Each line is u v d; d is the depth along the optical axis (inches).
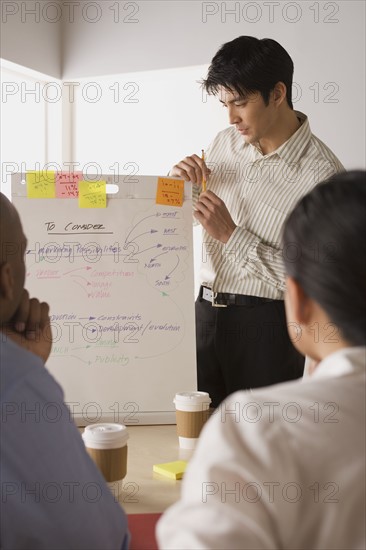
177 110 138.2
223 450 23.3
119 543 37.7
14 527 35.0
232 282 88.9
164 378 76.4
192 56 131.1
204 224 86.2
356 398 24.6
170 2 132.6
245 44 81.1
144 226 79.0
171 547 22.6
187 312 78.0
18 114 143.0
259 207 89.0
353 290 24.5
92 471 37.7
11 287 40.1
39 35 134.2
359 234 24.5
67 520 35.4
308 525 23.7
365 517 24.0
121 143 143.5
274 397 24.9
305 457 23.5
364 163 120.0
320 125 122.3
